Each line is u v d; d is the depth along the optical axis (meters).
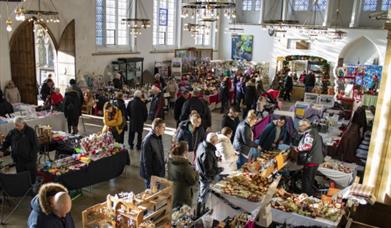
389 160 5.38
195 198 6.57
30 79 12.26
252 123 6.83
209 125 8.88
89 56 14.76
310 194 6.37
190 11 20.33
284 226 4.75
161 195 4.87
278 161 6.11
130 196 4.70
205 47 23.23
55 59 13.91
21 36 11.89
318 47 21.08
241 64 21.59
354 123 8.28
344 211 4.95
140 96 8.98
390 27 5.21
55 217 3.23
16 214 5.97
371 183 5.59
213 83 16.41
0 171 6.39
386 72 5.31
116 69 16.11
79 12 14.03
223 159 6.12
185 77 17.64
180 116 9.19
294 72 20.47
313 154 6.31
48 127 7.52
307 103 10.55
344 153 7.97
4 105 9.43
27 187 5.76
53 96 10.52
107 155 6.73
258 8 22.80
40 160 7.72
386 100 5.30
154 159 5.64
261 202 4.69
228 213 5.04
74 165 6.21
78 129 10.80
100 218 4.55
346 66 18.20
